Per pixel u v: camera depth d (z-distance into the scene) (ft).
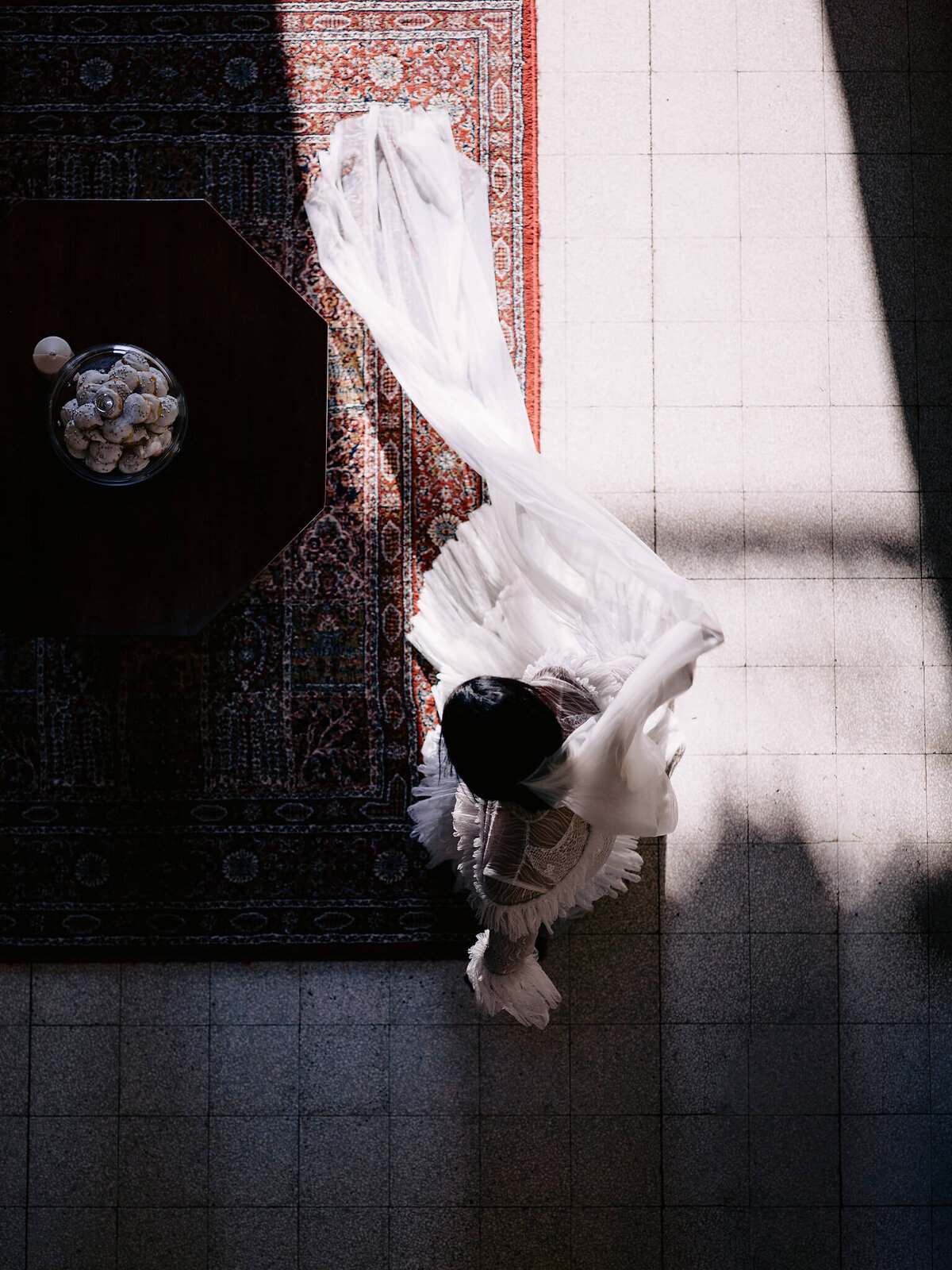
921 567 8.23
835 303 8.34
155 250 6.33
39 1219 7.64
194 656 7.97
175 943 7.79
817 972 7.91
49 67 8.27
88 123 8.25
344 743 7.93
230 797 7.89
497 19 8.36
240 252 6.36
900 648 8.16
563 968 7.88
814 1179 7.75
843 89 8.46
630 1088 7.79
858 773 8.07
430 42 8.35
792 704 8.12
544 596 6.95
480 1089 7.75
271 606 8.00
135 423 5.86
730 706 8.11
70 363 6.00
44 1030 7.77
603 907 7.92
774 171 8.40
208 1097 7.73
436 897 7.84
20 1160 7.68
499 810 5.13
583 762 4.83
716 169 8.39
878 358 8.34
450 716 4.52
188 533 6.19
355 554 8.05
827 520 8.25
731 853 8.00
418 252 7.53
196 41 8.32
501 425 7.11
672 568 8.21
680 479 8.26
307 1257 7.63
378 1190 7.68
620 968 7.88
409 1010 7.79
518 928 5.49
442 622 7.73
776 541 8.23
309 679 7.97
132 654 7.95
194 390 6.26
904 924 7.96
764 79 8.46
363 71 8.33
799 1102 7.80
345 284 7.45
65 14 8.30
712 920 7.93
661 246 8.35
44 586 6.14
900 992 7.90
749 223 8.36
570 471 8.27
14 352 6.22
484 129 8.34
